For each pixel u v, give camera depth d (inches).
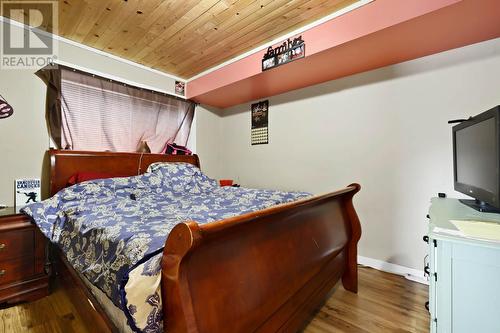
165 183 101.3
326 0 73.9
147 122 120.3
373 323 61.9
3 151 81.8
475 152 57.7
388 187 94.3
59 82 92.0
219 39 95.9
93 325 48.4
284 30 90.0
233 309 35.8
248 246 41.6
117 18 82.1
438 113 83.7
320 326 60.7
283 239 49.8
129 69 114.0
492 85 74.8
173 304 30.5
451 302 36.6
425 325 61.1
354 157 102.6
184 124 135.6
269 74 102.6
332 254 65.5
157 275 32.5
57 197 74.4
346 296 74.8
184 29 89.0
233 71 111.8
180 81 134.6
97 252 47.1
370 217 98.4
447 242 36.8
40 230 71.7
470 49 78.0
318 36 83.7
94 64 102.9
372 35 72.8
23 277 71.3
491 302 34.0
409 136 89.6
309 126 116.5
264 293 41.7
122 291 32.2
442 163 83.2
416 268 88.0
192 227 29.9
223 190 107.8
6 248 68.9
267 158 132.9
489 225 40.7
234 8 77.4
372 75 97.9
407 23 66.5
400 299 73.1
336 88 107.7
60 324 61.1
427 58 85.7
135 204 72.3
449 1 59.1
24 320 62.8
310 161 116.1
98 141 104.3
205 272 33.6
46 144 90.6
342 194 73.1
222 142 154.3
